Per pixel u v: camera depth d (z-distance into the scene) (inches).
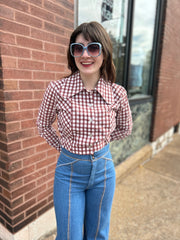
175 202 104.7
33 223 71.8
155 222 89.4
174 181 127.0
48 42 65.4
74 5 78.7
